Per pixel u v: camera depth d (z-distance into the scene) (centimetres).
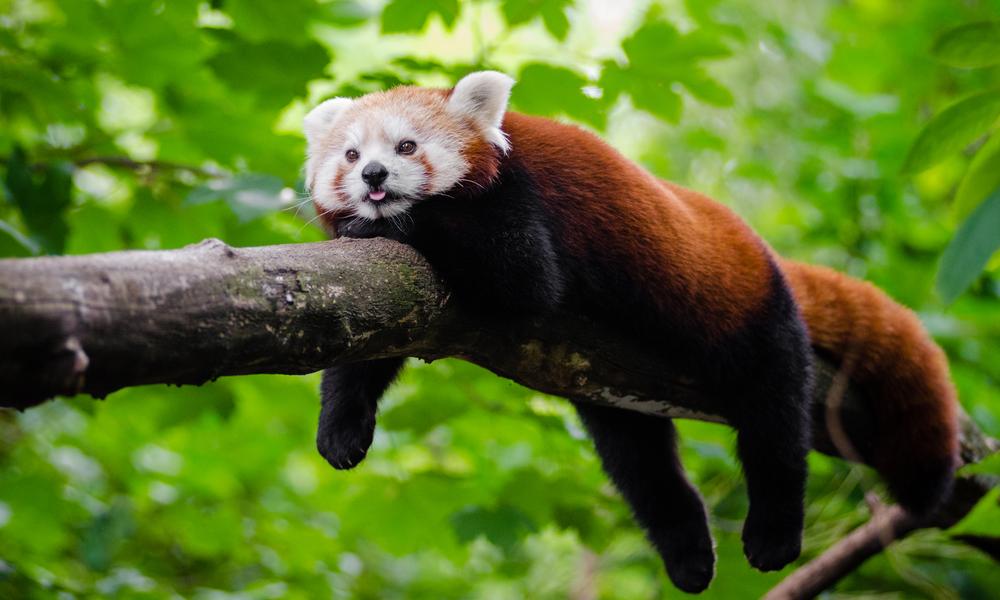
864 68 1397
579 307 687
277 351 438
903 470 833
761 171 1337
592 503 1000
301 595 1073
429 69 855
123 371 373
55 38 891
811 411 782
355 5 914
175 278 390
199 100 912
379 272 509
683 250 718
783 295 764
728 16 1357
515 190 677
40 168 874
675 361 728
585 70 895
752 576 945
